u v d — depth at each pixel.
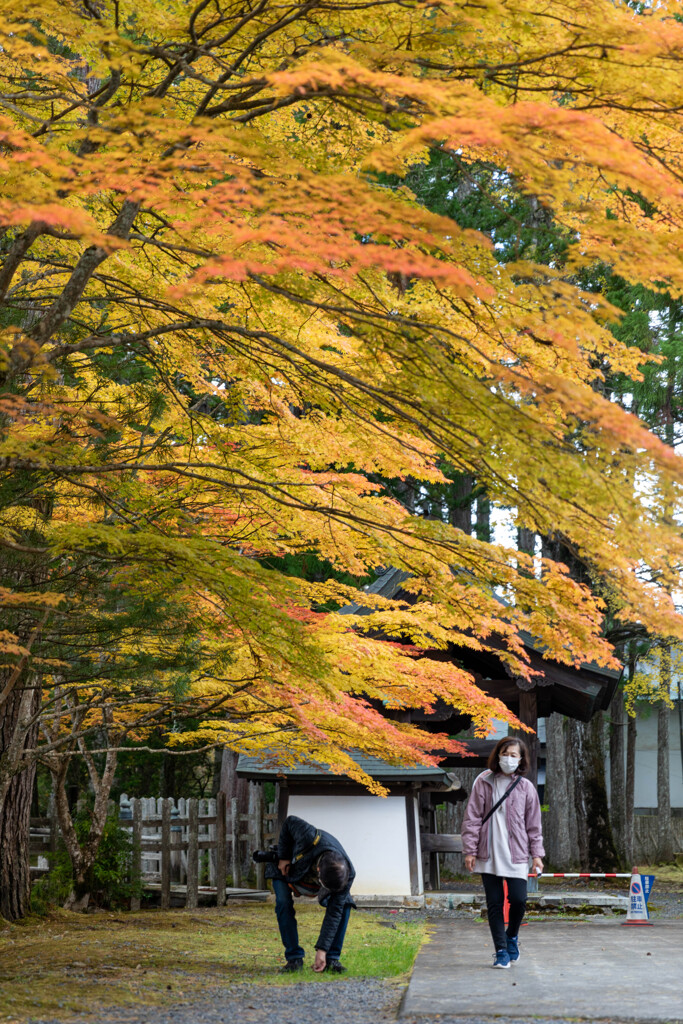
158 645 8.52
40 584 7.33
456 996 5.68
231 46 6.38
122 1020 5.44
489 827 7.10
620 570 5.79
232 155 5.80
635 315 21.20
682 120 5.07
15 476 7.19
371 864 14.62
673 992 5.79
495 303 5.27
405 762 11.42
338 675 8.95
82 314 8.25
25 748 11.58
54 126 6.80
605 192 5.44
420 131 4.14
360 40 5.55
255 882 17.55
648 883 12.62
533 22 4.89
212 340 7.34
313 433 7.78
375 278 5.70
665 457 4.16
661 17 5.08
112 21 6.23
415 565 7.73
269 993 6.39
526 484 5.64
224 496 8.47
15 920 11.12
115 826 13.70
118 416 7.59
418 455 7.50
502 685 15.36
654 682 27.17
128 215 6.02
